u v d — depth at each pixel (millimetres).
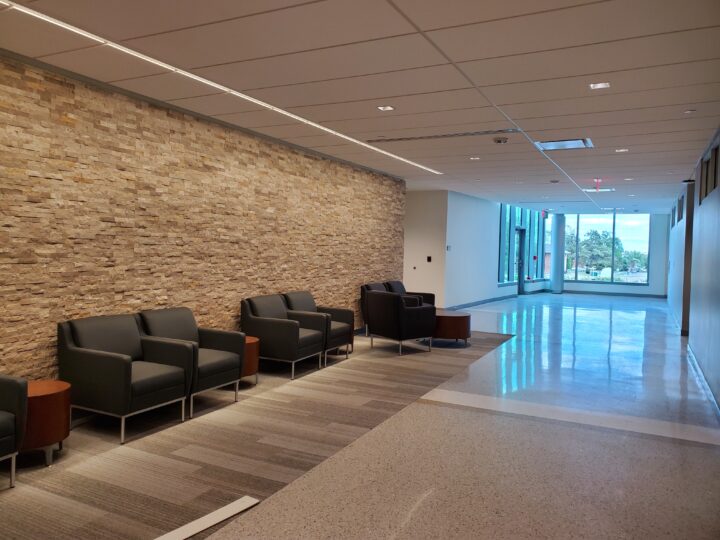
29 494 3447
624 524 3197
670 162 8430
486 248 16109
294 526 3105
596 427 4973
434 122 6145
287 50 4027
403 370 7164
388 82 4738
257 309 6812
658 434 4809
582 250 22203
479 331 10766
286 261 7719
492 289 16922
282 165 7543
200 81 4836
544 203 16469
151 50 4082
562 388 6371
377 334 8602
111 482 3643
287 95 5219
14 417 3494
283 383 6375
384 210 10469
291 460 4082
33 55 4230
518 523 3184
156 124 5543
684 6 3137
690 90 4738
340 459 4117
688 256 10742
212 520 3152
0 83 4129
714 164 6773
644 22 3373
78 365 4453
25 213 4340
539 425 4996
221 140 6430
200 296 6211
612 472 3959
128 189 5262
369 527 3105
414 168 9680
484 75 4492
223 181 6484
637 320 13156
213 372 5223
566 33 3584
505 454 4270
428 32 3629
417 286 13641
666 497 3566
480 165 9102
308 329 7148
